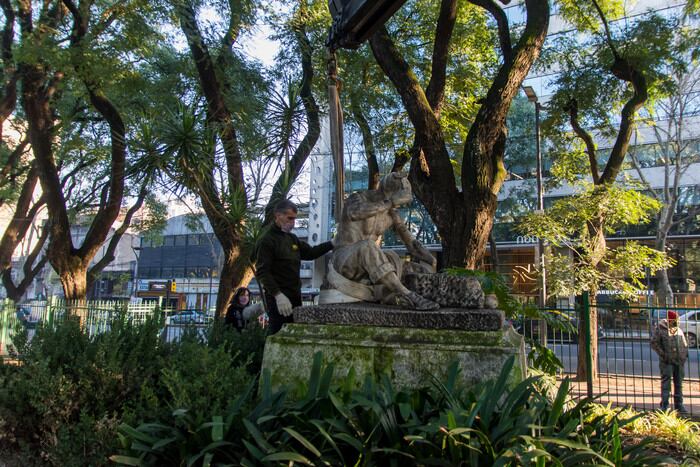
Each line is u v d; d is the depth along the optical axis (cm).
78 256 1351
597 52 1243
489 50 1336
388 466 264
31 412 396
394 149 1286
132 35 1059
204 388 361
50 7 1296
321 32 1241
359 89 1201
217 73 1073
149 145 680
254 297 1153
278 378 366
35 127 1287
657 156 2512
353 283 408
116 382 408
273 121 764
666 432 586
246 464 252
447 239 828
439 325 361
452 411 268
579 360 991
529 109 2288
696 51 1135
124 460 266
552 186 1441
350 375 302
